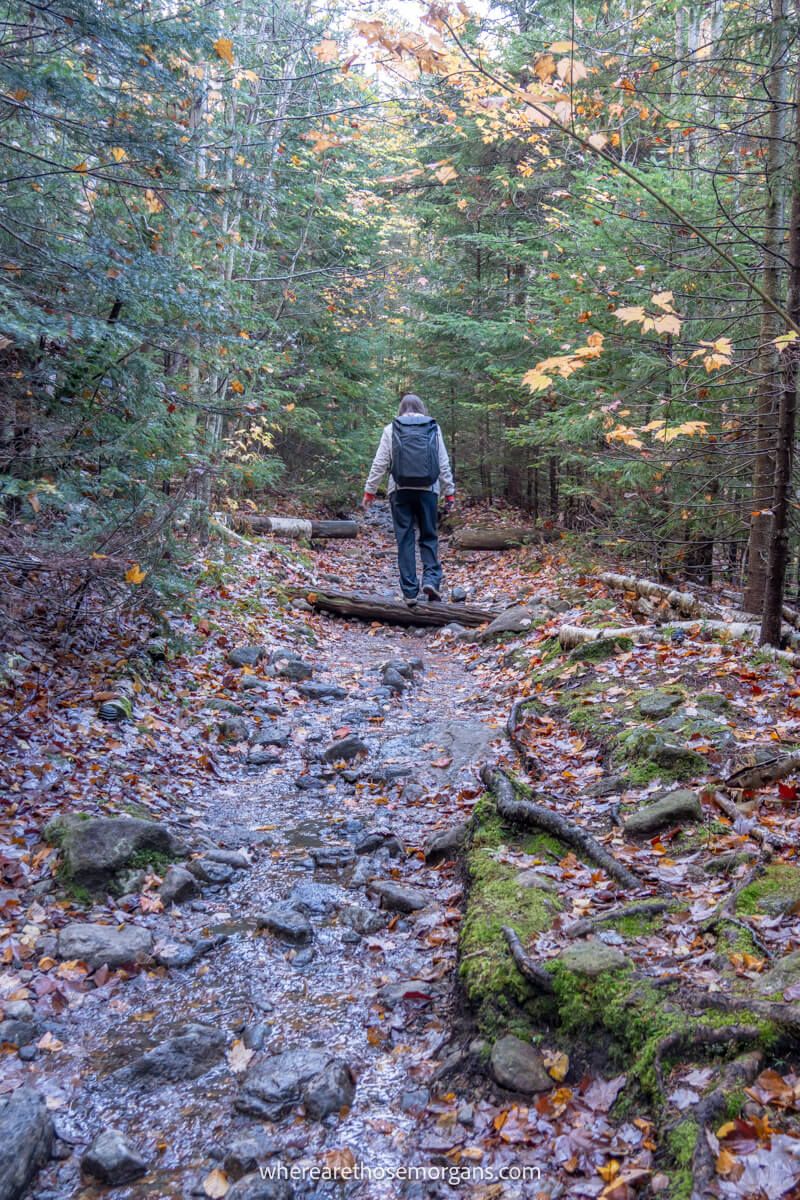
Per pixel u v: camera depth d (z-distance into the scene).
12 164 5.61
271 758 5.89
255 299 12.77
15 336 4.54
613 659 6.63
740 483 8.44
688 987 2.72
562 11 10.88
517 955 2.99
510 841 4.09
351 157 13.09
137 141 5.36
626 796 4.39
